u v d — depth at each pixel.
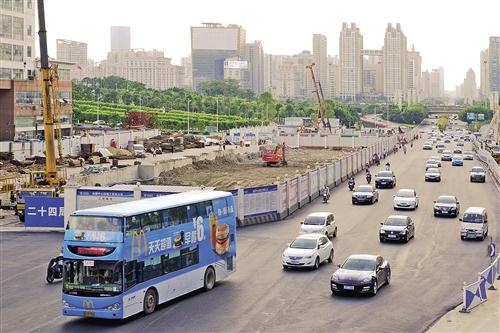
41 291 35.69
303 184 69.38
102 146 131.75
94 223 28.88
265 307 31.56
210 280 35.25
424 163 122.00
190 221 33.50
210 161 118.94
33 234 54.22
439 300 32.53
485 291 31.95
